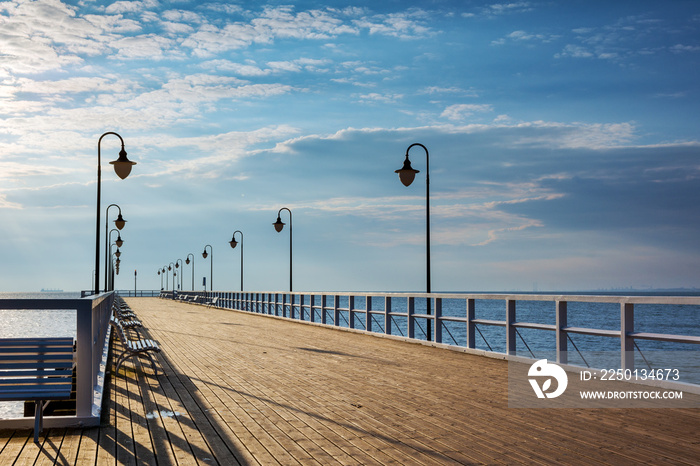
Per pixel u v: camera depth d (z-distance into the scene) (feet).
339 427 20.99
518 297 37.19
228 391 28.32
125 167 54.49
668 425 20.58
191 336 59.77
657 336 26.91
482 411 23.22
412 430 20.42
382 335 57.41
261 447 18.56
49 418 20.86
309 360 39.99
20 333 129.18
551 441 18.75
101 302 32.76
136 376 33.30
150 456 17.69
